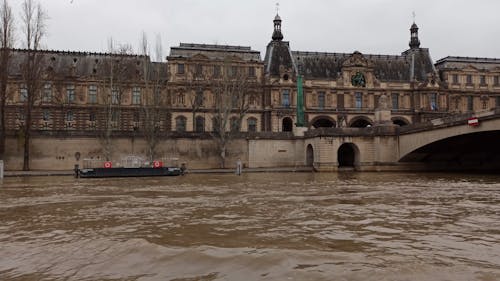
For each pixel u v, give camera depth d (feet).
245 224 52.06
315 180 134.51
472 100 304.09
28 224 52.90
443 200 76.69
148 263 34.24
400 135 192.03
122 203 73.41
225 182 126.11
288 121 272.51
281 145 217.56
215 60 260.42
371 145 196.44
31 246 40.83
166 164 195.93
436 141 168.86
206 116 256.32
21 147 188.14
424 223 52.65
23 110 218.59
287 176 157.99
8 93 194.90
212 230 48.19
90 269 33.22
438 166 197.67
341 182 124.67
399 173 179.11
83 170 152.76
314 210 63.98
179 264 33.81
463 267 32.42
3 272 32.71
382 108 200.75
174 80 255.50
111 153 197.26
